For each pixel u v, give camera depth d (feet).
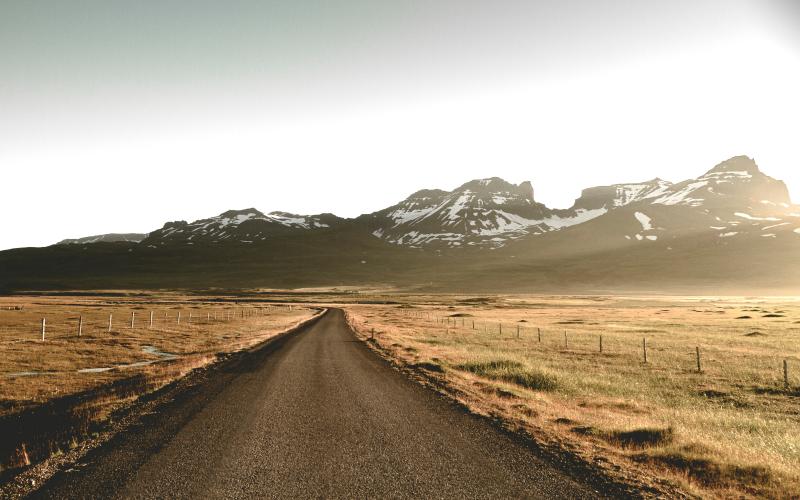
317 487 22.47
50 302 324.80
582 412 41.06
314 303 425.28
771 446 33.40
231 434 31.19
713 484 24.20
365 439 30.37
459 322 200.03
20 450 27.48
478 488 22.52
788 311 256.32
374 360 72.13
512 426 33.81
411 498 21.34
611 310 314.55
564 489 22.57
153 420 34.78
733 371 72.08
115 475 23.80
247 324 159.53
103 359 70.18
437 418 36.06
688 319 210.18
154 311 227.81
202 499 21.04
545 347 103.60
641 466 26.35
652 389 59.82
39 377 54.34
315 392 46.24
